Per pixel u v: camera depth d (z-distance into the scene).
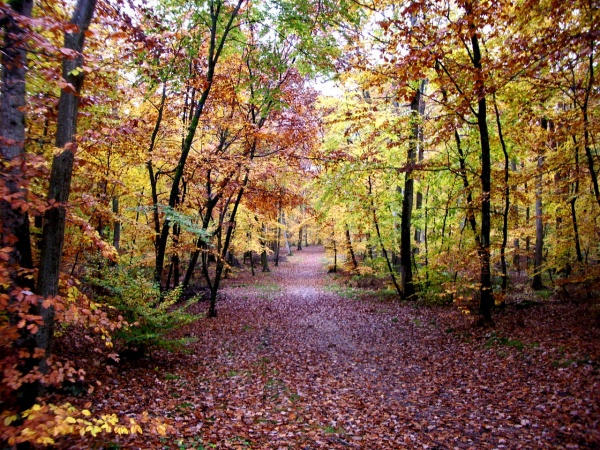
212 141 15.59
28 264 4.39
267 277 29.70
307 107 16.89
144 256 13.04
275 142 14.26
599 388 6.32
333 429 6.20
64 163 4.59
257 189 15.30
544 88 10.16
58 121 4.64
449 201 13.60
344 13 9.87
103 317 4.85
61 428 3.26
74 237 8.39
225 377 8.73
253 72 14.20
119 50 6.77
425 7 8.84
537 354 8.35
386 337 12.06
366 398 7.53
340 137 16.88
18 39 3.58
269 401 7.41
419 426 6.18
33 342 4.26
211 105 13.61
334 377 8.85
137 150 10.56
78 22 4.75
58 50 3.55
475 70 9.02
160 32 6.50
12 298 4.02
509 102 11.33
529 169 12.23
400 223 19.28
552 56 6.95
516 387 7.21
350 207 18.56
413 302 16.55
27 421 3.29
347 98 16.53
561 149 12.12
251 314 16.11
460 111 9.98
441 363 9.25
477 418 6.28
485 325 10.95
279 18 10.34
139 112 13.20
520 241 24.62
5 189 3.53
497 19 9.22
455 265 13.16
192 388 7.84
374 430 6.12
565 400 6.27
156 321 8.28
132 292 8.02
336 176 13.81
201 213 16.97
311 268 35.88
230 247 23.59
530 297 15.16
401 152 15.95
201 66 11.71
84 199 5.07
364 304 17.52
